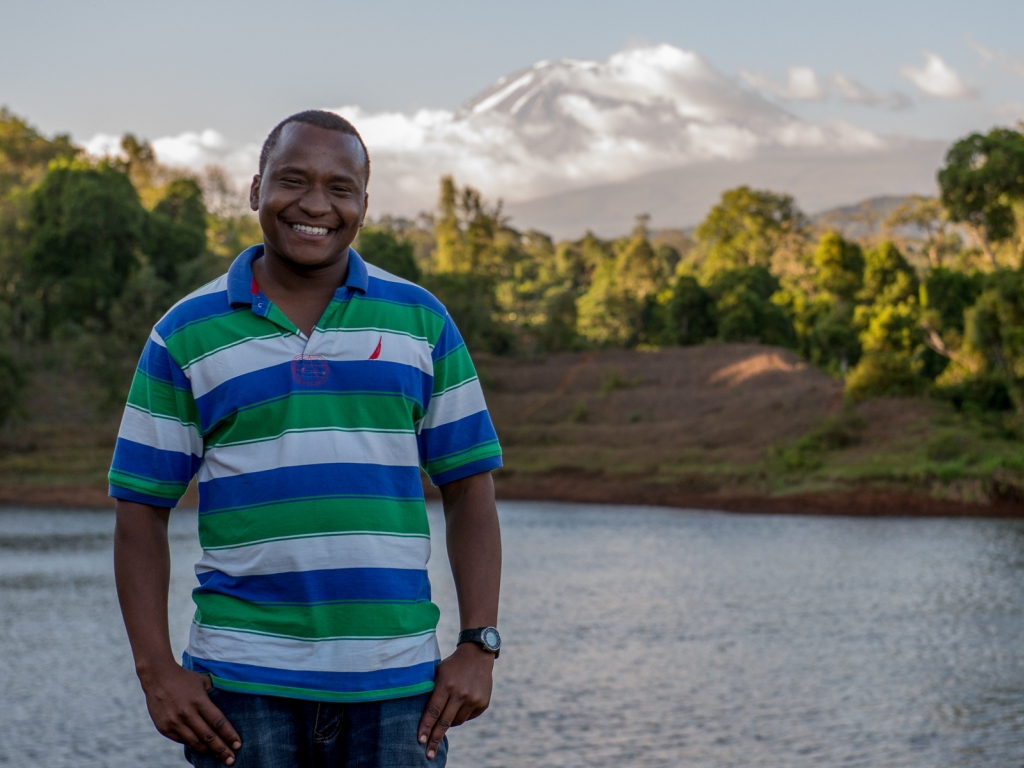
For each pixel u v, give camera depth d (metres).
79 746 9.70
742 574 23.31
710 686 12.16
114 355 64.25
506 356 86.81
